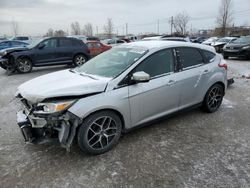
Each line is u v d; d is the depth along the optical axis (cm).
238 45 1520
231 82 750
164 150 367
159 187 287
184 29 6406
